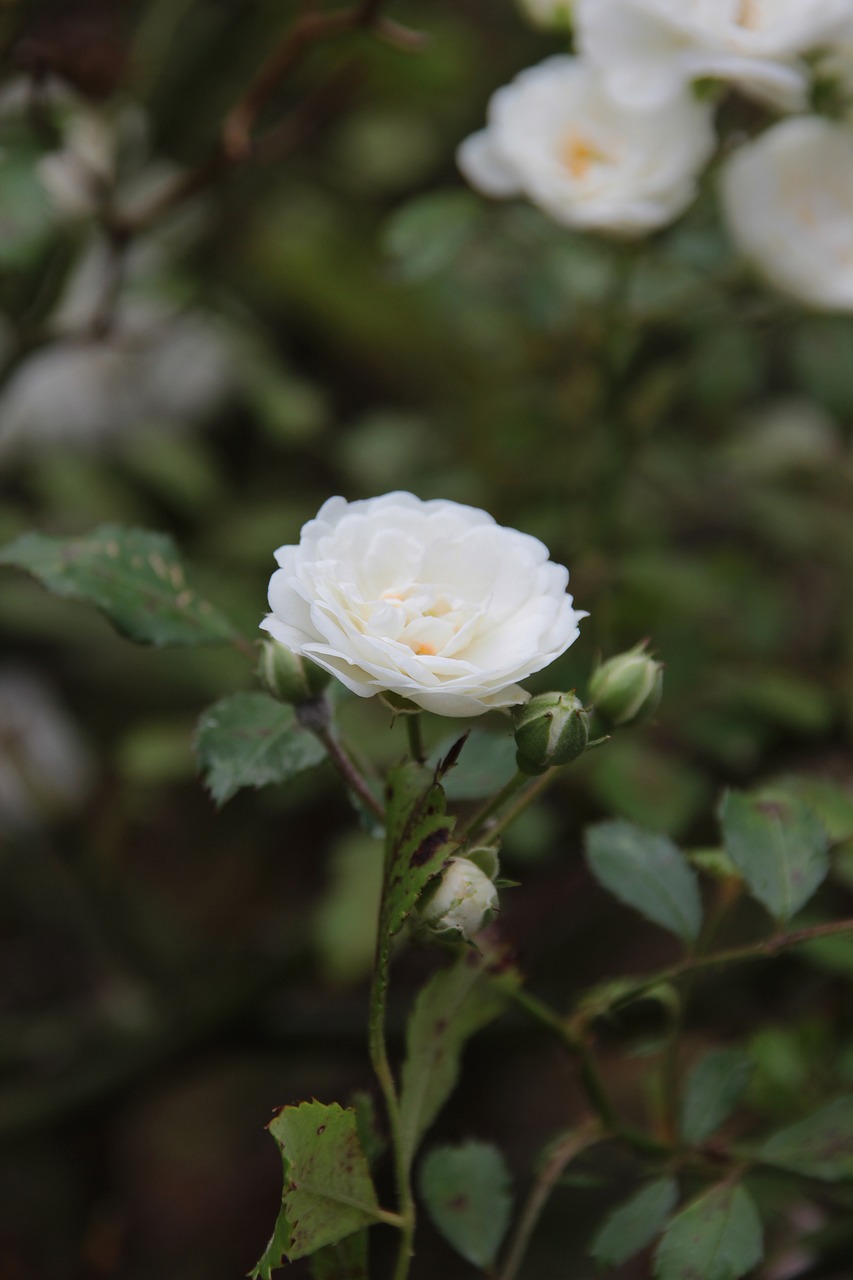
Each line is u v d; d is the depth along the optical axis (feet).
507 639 2.34
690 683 3.04
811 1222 2.77
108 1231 3.49
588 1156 2.72
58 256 3.01
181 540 3.54
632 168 2.79
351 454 3.45
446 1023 2.42
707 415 3.15
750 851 2.48
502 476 3.22
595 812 3.02
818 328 3.03
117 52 3.14
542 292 3.05
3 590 3.43
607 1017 2.48
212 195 3.27
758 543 3.49
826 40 2.73
